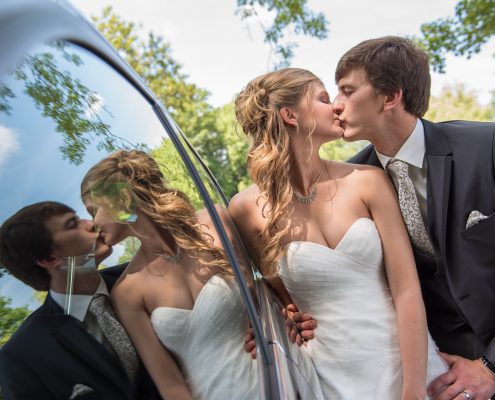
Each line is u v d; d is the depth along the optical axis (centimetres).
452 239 226
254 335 142
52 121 103
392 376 193
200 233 145
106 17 981
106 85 135
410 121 225
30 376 84
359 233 201
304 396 148
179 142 177
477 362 219
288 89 203
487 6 554
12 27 101
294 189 207
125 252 112
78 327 94
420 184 231
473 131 230
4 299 83
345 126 226
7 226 86
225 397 116
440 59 577
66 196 99
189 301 122
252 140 212
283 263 202
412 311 196
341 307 199
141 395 98
